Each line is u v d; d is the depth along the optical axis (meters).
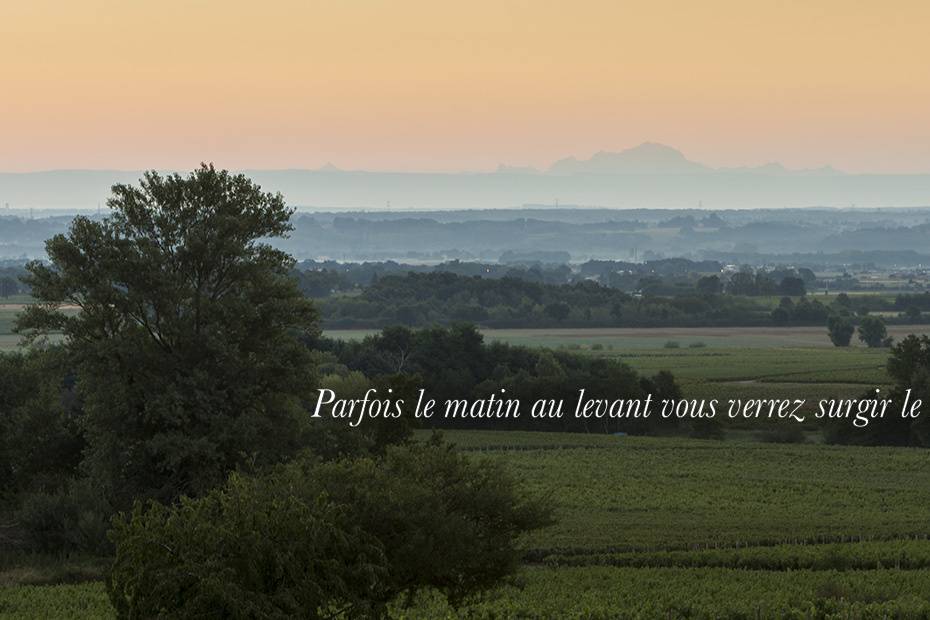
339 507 55.84
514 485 65.75
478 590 65.06
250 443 113.94
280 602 51.00
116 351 114.12
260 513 52.47
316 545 52.78
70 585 94.62
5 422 132.75
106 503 111.25
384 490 59.03
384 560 56.06
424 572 59.53
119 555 51.66
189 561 50.03
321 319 126.75
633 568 109.69
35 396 138.25
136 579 50.56
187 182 121.75
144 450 114.19
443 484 63.75
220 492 56.59
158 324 119.81
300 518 52.66
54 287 117.38
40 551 108.88
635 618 87.19
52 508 109.19
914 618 86.69
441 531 58.94
